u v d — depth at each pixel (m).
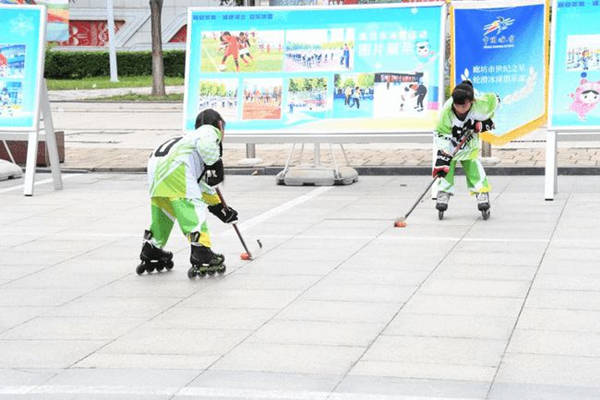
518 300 8.85
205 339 7.88
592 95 14.81
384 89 16.27
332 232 12.44
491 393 6.46
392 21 16.25
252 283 9.78
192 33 16.95
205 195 10.45
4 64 16.61
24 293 9.62
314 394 6.50
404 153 21.09
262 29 16.69
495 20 15.73
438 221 13.08
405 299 8.98
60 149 20.23
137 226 13.24
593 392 6.46
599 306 8.59
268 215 13.84
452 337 7.76
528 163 18.42
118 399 6.49
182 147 10.02
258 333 8.00
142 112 36.44
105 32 67.56
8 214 14.44
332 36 16.45
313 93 16.50
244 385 6.72
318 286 9.57
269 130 16.62
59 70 62.28
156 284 9.89
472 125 12.88
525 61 15.62
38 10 16.67
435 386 6.62
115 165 19.75
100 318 8.62
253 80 16.70
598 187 15.92
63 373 7.09
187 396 6.52
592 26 14.88
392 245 11.51
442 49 16.05
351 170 17.27
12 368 7.23
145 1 67.25
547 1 15.49
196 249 10.05
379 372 6.94
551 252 10.88
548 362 7.10
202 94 16.86
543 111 15.59
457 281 9.63
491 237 11.84
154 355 7.48
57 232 12.88
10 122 16.56
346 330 8.02
